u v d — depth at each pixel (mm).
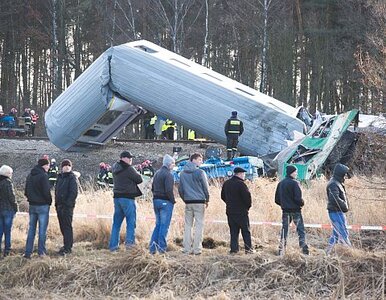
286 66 85000
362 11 80875
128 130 95062
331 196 23875
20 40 96375
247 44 91500
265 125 46188
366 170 35656
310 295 20141
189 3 88312
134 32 86125
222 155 52812
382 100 38781
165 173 24812
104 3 93938
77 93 51031
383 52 41031
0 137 62000
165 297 20203
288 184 23594
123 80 49188
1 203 25625
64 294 21688
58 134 52312
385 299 19531
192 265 22031
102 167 42781
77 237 28344
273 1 87938
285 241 23516
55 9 90875
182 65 49688
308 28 85562
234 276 21453
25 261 24141
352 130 39094
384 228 24969
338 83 88938
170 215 24766
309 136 41344
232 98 47062
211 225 28266
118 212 25469
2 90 97312
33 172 25109
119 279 22047
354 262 20969
